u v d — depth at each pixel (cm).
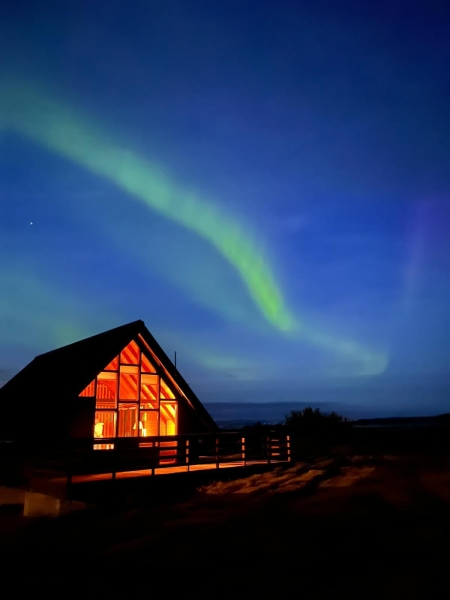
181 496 1669
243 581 757
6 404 2262
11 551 1042
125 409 2047
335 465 2023
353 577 744
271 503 1355
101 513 1419
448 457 2205
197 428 2177
